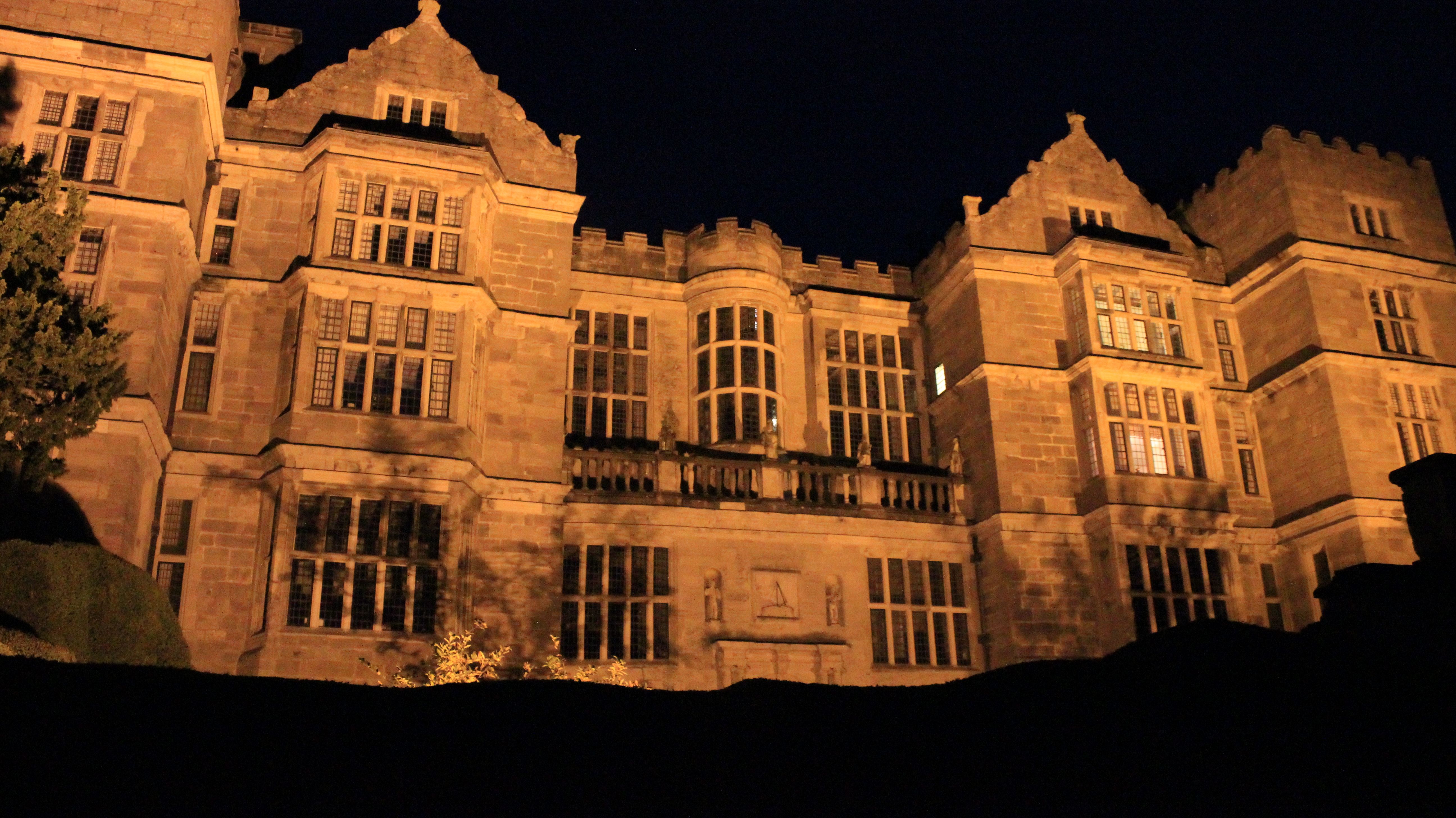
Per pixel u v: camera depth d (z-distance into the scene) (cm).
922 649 2820
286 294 2531
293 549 2289
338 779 1175
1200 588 2878
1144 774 1340
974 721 1524
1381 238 3278
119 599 1680
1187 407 3014
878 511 2864
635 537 2677
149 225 2244
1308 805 1241
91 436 2067
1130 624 2717
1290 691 1575
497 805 1162
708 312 3094
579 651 2561
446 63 2820
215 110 2473
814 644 2694
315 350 2436
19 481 1753
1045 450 2925
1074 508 2894
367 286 2491
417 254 2564
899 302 3284
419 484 2389
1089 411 2925
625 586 2631
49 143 2256
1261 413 3238
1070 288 3056
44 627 1556
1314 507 3023
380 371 2470
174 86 2342
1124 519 2803
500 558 2484
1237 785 1297
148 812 1049
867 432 3133
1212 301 3331
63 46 2275
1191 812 1234
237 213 2581
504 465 2564
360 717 1357
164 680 1375
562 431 2634
